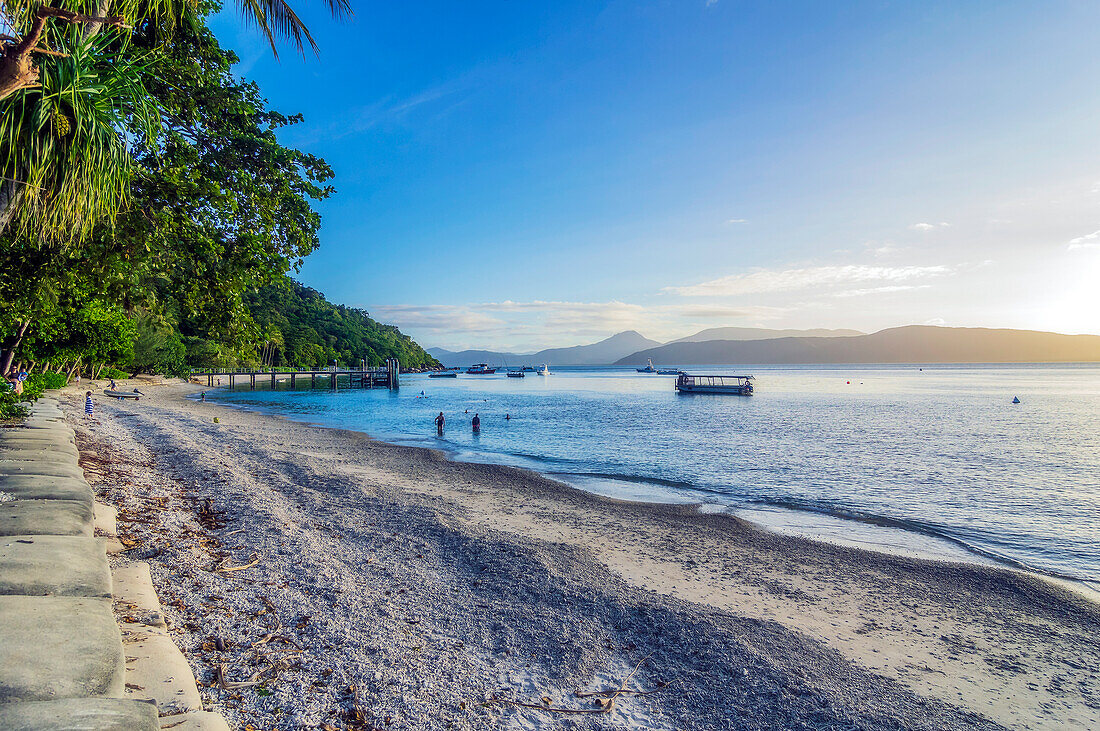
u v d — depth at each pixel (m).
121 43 7.04
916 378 159.75
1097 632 8.20
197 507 10.23
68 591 4.23
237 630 5.45
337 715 4.39
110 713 2.72
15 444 10.54
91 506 6.80
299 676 4.84
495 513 13.83
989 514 15.66
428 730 4.46
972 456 26.12
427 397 78.31
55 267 8.61
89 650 3.40
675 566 10.38
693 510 15.46
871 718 5.58
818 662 6.69
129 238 8.14
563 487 18.31
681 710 5.45
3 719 2.52
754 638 7.15
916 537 13.31
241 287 8.98
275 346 135.38
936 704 6.01
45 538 5.27
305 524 10.24
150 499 9.89
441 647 6.01
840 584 9.87
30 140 5.38
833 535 13.28
